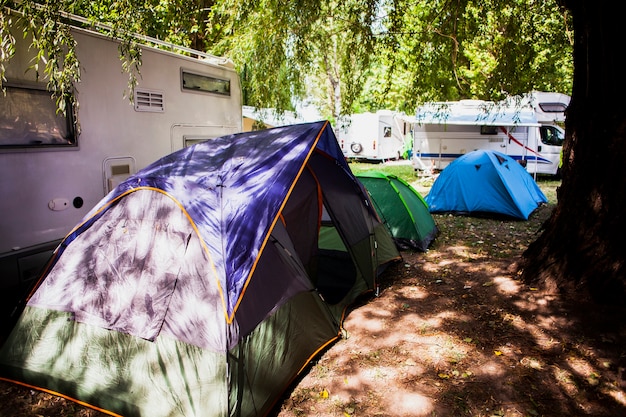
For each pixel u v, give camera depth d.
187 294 2.99
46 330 3.28
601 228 3.98
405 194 7.16
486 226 8.38
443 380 3.30
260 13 5.76
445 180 9.70
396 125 22.17
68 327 3.21
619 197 3.87
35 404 3.07
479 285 4.95
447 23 6.10
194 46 9.56
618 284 3.88
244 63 6.67
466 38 6.55
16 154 3.69
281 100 6.67
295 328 3.45
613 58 3.81
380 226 5.78
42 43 3.37
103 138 4.43
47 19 3.37
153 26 6.56
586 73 4.11
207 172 3.66
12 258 3.69
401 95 16.09
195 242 3.11
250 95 7.64
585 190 4.12
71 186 4.15
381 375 3.38
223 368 2.74
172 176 3.58
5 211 3.64
